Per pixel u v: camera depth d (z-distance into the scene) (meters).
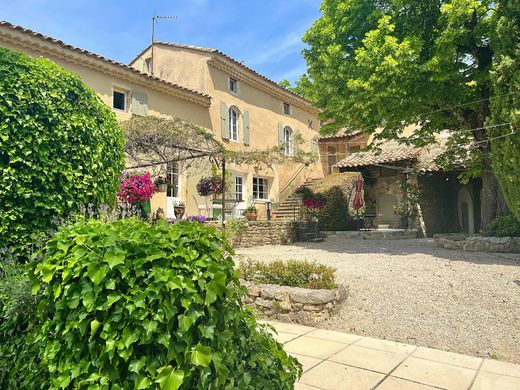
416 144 12.14
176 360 1.74
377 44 9.30
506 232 9.92
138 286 1.79
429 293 5.72
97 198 4.02
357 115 10.71
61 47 9.91
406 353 3.99
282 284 5.84
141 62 17.38
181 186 13.48
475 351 4.06
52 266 1.91
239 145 16.22
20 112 3.41
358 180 16.22
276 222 13.16
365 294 5.86
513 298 5.25
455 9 8.41
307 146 20.69
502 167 8.31
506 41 7.95
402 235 14.56
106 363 1.74
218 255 2.07
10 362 2.39
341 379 3.34
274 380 2.23
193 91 13.77
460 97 10.07
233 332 2.08
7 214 3.25
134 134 10.09
